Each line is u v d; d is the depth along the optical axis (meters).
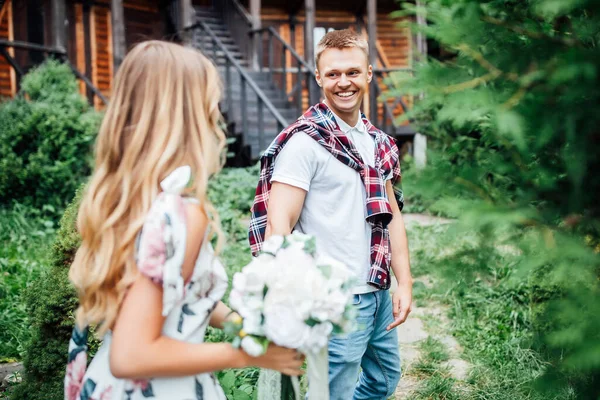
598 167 1.40
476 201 1.36
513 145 1.47
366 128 2.58
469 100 1.31
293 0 14.90
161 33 14.07
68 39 12.89
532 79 1.33
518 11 1.46
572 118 1.32
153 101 1.53
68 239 2.61
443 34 1.42
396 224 2.65
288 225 2.29
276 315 1.45
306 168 2.31
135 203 1.48
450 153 1.54
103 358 1.56
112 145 1.54
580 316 1.28
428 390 3.50
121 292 1.43
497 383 3.54
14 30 12.12
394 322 2.51
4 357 3.80
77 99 8.11
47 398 2.54
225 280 1.59
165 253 1.40
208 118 1.58
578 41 1.37
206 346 1.46
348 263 2.35
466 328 4.46
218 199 8.41
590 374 1.37
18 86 9.62
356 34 2.44
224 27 14.51
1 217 7.05
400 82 1.41
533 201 1.45
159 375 1.41
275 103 11.70
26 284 4.98
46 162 7.55
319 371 1.72
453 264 1.44
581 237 1.39
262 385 1.87
